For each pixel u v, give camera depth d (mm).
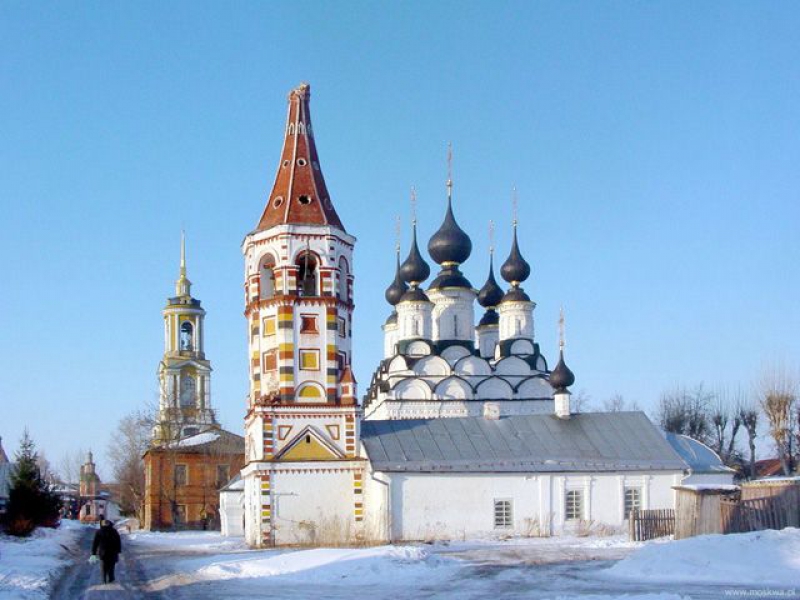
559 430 68375
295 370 63094
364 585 36438
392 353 101688
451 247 94375
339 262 65375
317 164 67062
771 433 102938
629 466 64875
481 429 67812
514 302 93688
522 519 63125
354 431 63188
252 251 65375
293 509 61875
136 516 135000
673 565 37375
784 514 48625
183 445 115312
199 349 132125
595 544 53625
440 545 54906
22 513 73500
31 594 33656
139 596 34219
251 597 33062
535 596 31562
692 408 118312
